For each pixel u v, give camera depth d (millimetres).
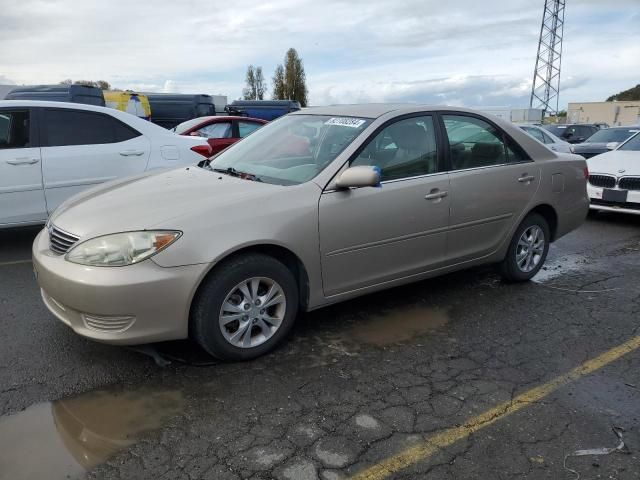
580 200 5332
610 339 3908
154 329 3104
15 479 2381
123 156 6223
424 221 4090
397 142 4059
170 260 3053
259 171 4000
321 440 2686
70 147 5930
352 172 3541
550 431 2799
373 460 2551
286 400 3029
